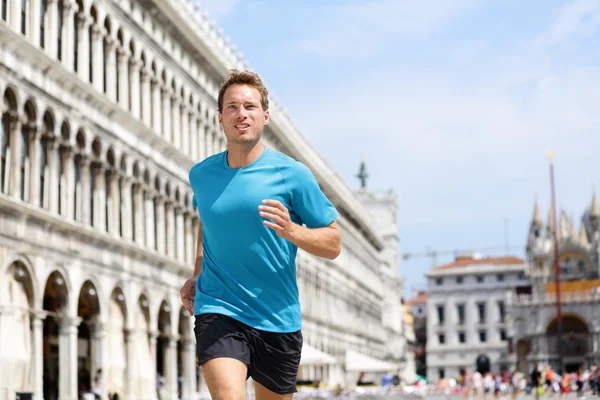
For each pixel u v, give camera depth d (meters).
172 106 64.56
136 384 53.75
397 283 182.62
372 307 149.75
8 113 40.53
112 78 53.31
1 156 40.06
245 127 8.49
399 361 176.25
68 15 47.47
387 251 183.75
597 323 191.62
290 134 97.12
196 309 8.62
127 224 54.22
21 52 41.47
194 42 67.50
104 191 51.12
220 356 8.20
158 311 58.62
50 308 50.97
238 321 8.39
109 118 52.00
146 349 56.34
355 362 80.12
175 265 61.28
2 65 39.31
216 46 74.50
